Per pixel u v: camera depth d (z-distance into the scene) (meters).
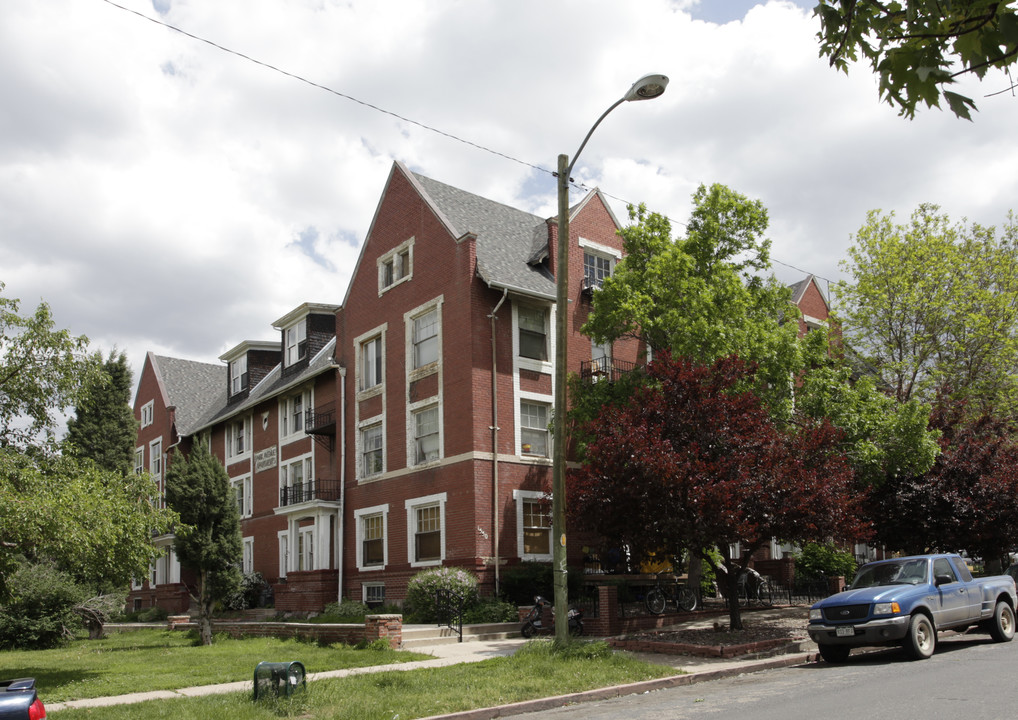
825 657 14.78
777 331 21.20
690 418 17.17
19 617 23.02
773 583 27.23
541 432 25.97
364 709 10.65
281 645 19.88
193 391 48.09
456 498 24.28
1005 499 23.30
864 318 29.59
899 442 22.27
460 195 29.11
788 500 16.36
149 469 46.97
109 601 26.66
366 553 28.14
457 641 19.25
